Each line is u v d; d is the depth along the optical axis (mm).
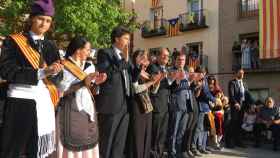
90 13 16578
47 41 4172
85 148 4723
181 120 7879
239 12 24547
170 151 7832
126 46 5668
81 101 4730
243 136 13516
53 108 4133
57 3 15984
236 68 24250
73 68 4715
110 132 5340
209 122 9555
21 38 3906
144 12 29031
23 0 15430
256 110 13406
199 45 26266
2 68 3771
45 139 3945
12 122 3771
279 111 13141
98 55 5543
